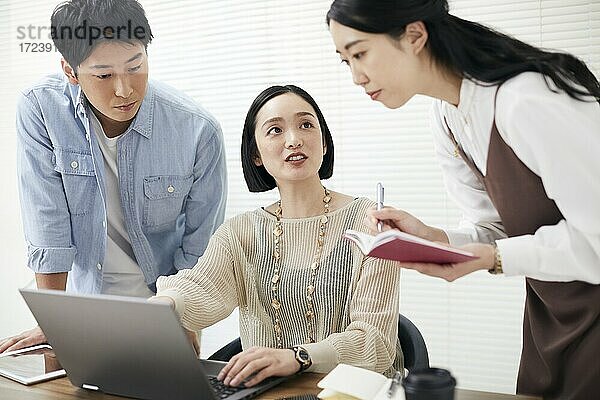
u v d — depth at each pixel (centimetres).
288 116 196
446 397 124
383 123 292
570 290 151
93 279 245
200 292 193
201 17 324
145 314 137
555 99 137
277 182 202
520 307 275
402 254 141
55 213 239
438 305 288
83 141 236
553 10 266
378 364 175
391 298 185
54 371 173
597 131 136
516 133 140
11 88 356
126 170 236
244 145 208
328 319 191
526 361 168
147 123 236
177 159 241
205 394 143
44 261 239
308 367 162
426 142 286
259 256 201
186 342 136
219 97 322
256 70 314
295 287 193
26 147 240
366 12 143
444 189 284
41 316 155
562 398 158
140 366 147
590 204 135
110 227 242
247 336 204
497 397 142
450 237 172
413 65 149
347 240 192
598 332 150
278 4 309
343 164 300
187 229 254
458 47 146
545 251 141
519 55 145
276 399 146
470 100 149
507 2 272
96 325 146
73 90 233
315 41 303
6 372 172
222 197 251
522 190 148
